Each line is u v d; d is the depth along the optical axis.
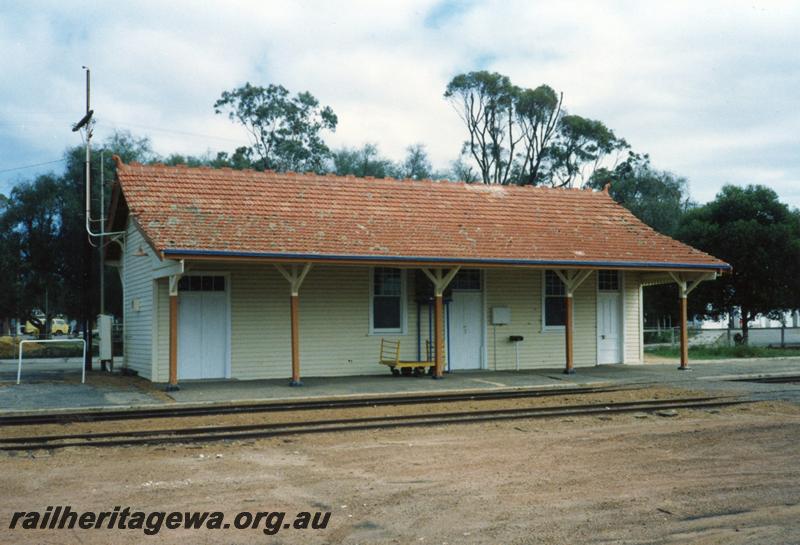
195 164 47.31
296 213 19.53
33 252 42.56
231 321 19.42
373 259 18.09
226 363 19.33
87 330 24.83
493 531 7.16
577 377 20.09
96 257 41.41
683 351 22.14
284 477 9.24
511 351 22.39
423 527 7.29
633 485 8.86
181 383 18.45
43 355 35.62
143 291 20.14
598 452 10.74
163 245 16.28
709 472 9.52
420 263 18.69
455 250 19.30
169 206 18.41
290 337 19.97
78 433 12.10
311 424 13.02
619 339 24.05
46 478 9.09
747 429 12.44
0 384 18.31
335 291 20.44
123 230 22.58
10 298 41.66
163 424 13.01
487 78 49.06
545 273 22.97
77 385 18.11
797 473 9.45
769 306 33.66
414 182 23.00
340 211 20.20
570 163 50.16
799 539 6.95
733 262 33.38
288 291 20.02
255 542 6.90
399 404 15.75
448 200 22.42
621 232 22.73
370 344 20.73
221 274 19.33
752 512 7.78
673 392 17.31
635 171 51.28
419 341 21.27
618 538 6.95
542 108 49.53
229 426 12.52
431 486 8.82
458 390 17.28
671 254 21.78
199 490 8.59
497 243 20.28
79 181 42.78
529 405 15.45
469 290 22.05
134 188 18.97
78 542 6.89
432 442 11.49
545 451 10.81
